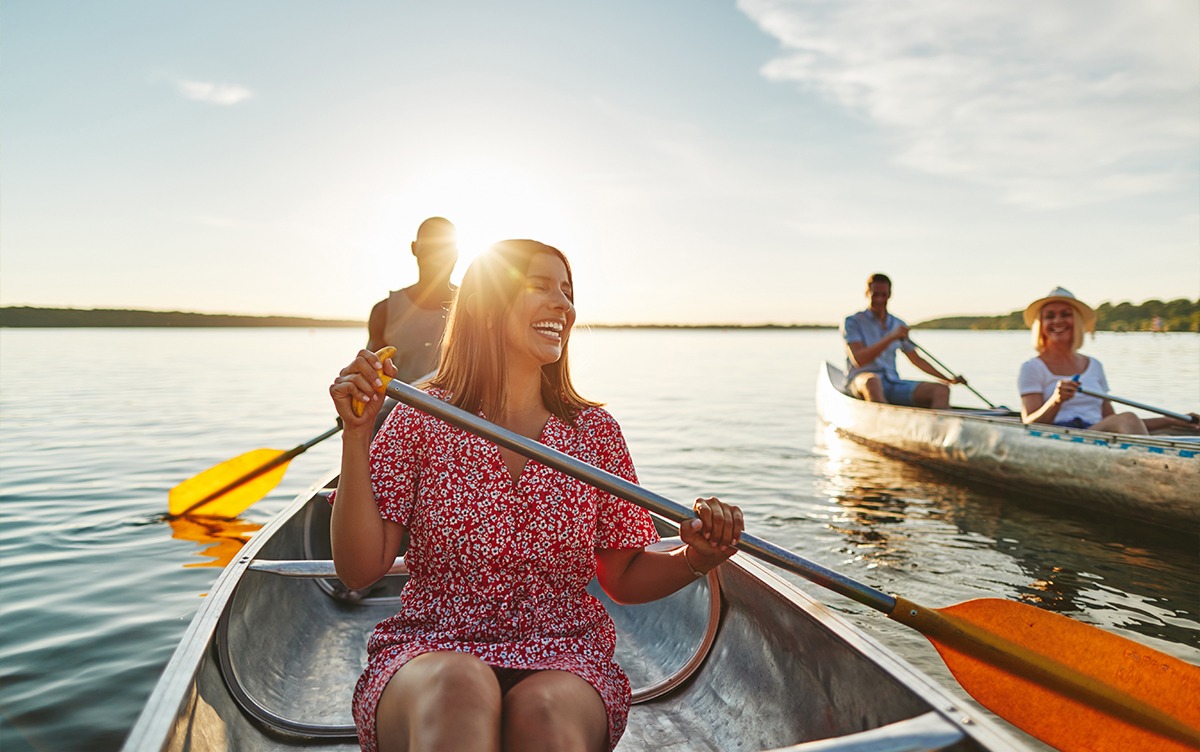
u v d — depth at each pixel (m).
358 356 1.40
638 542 1.60
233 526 5.06
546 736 1.20
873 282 8.05
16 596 3.79
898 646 3.18
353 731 1.94
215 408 11.89
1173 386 12.65
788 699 1.82
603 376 20.64
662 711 2.13
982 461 5.84
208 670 1.70
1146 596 3.64
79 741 2.51
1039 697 1.77
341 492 1.42
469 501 1.46
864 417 7.75
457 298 1.65
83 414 10.89
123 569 4.20
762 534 4.71
